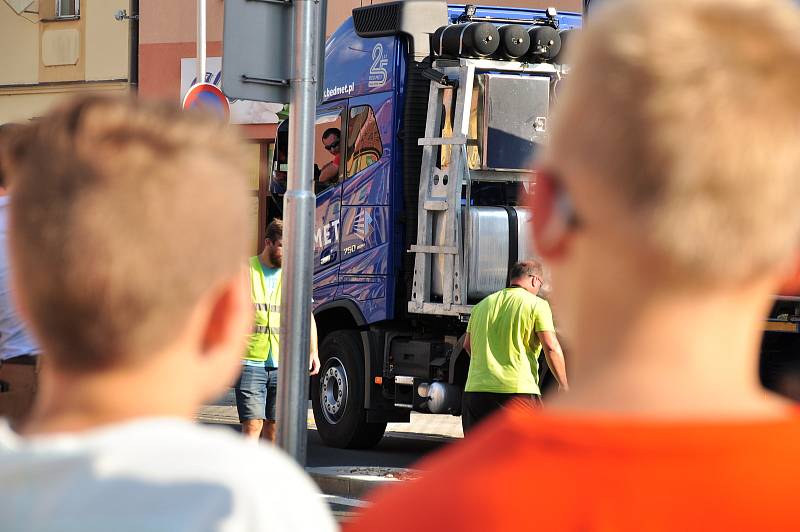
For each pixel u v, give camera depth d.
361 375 37.53
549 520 3.81
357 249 37.62
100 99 4.84
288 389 23.09
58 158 4.59
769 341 29.75
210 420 42.50
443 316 36.28
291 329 23.09
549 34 35.31
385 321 37.34
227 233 4.71
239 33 23.53
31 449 4.37
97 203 4.50
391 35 36.91
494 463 3.96
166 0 76.38
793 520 3.71
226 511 4.26
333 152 38.78
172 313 4.60
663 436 3.83
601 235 4.11
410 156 36.50
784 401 4.17
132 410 4.65
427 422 45.47
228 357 4.91
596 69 4.10
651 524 3.75
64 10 81.25
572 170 4.14
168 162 4.62
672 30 4.00
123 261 4.48
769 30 4.00
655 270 4.02
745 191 3.89
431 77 35.12
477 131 35.41
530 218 4.51
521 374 26.91
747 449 3.81
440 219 35.03
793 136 3.91
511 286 27.25
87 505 4.26
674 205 3.91
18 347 15.34
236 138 4.91
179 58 75.94
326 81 39.34
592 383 4.14
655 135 3.91
